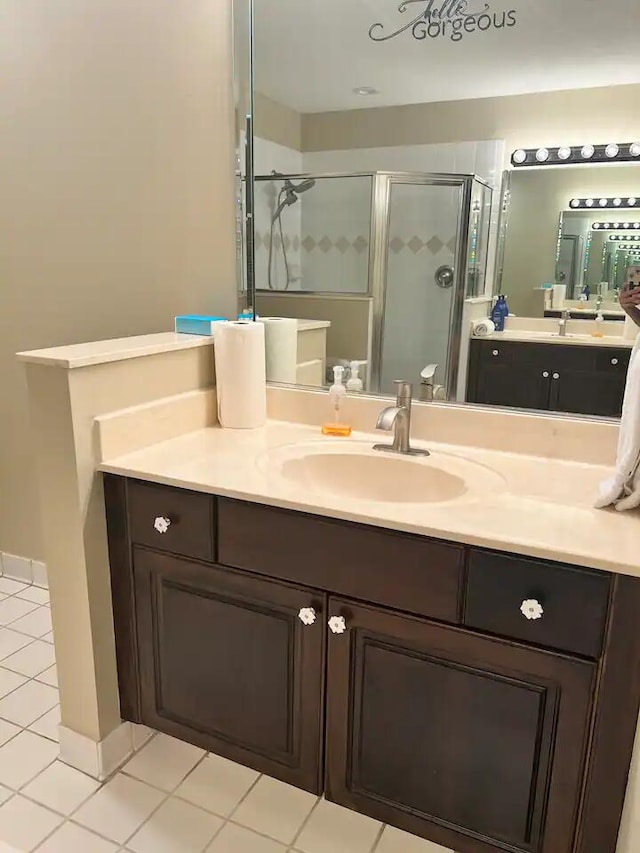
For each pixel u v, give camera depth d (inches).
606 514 48.6
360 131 66.1
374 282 68.1
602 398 60.3
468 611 46.8
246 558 54.6
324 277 70.3
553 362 61.7
